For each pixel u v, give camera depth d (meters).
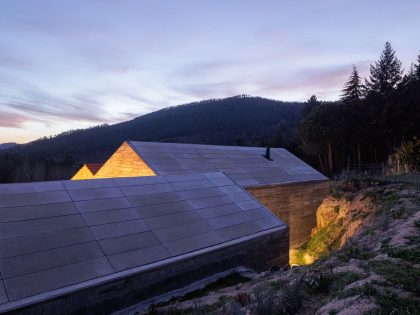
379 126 37.22
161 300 7.60
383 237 8.54
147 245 8.52
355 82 48.31
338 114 37.59
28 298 5.93
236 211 11.96
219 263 9.30
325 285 5.66
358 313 3.95
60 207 8.74
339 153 39.88
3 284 6.05
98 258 7.50
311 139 38.12
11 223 7.59
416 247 6.51
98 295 6.74
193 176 13.64
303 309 4.98
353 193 18.62
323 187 23.53
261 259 10.76
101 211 9.22
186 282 8.42
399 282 4.75
